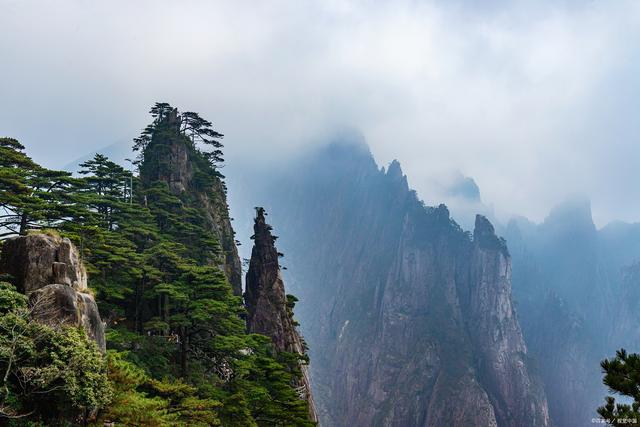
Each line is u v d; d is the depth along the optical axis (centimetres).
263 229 9500
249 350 6328
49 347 2630
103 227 6016
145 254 5716
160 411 3256
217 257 7975
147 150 9525
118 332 4819
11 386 2477
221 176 11019
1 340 2480
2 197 4409
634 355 1762
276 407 4834
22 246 3067
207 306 5050
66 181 5381
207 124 10425
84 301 3097
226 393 4847
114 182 6956
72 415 2688
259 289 8938
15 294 2733
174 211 8025
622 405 1758
